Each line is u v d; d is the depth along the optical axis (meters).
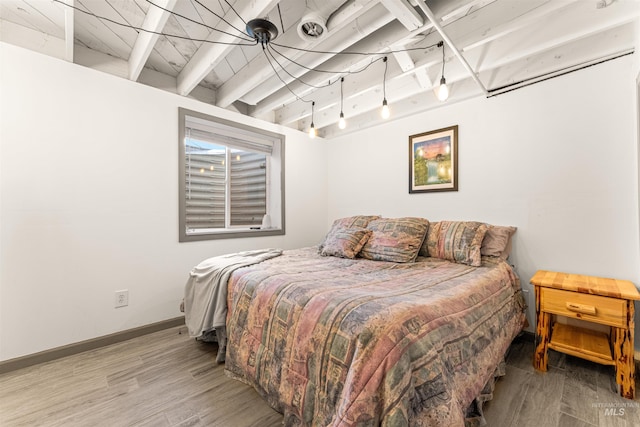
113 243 2.17
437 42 2.02
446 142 2.70
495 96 2.39
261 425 1.30
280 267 1.93
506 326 1.67
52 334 1.91
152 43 1.90
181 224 2.53
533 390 1.55
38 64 1.87
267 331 1.43
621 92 1.84
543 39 1.85
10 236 1.77
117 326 2.18
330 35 1.85
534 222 2.19
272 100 2.88
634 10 1.54
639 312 1.76
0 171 1.74
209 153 3.05
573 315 1.64
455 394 1.02
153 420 1.33
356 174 3.52
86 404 1.44
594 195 1.94
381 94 2.82
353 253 2.37
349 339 1.05
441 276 1.72
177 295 2.50
